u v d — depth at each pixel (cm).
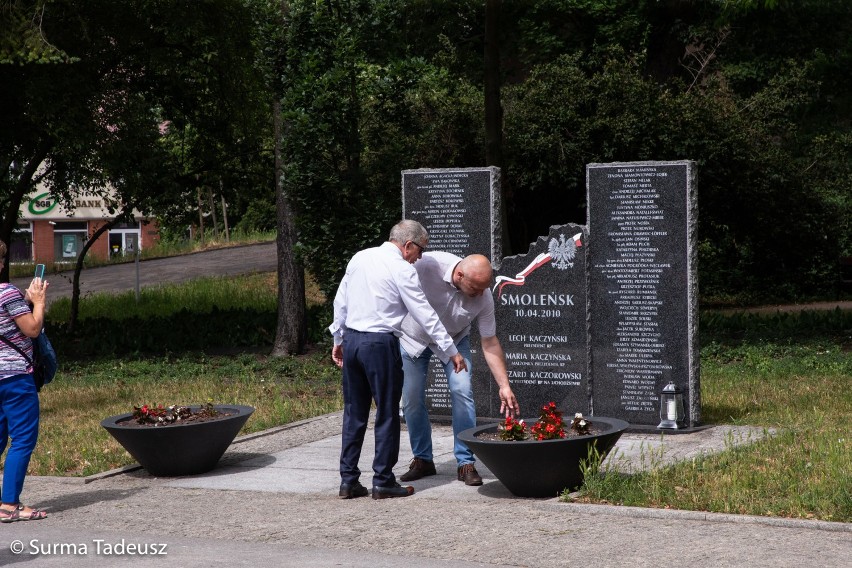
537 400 1036
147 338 1948
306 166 1595
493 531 639
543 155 2261
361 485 759
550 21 2888
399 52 1780
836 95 2802
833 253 2714
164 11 1844
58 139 1731
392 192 1659
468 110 2241
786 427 962
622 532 628
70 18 1745
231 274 3180
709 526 637
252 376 1550
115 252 3994
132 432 834
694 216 976
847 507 649
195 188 2197
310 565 571
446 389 1095
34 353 727
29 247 5331
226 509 728
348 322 746
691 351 981
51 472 897
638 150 2255
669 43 2728
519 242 2488
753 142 2394
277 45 1673
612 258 1005
